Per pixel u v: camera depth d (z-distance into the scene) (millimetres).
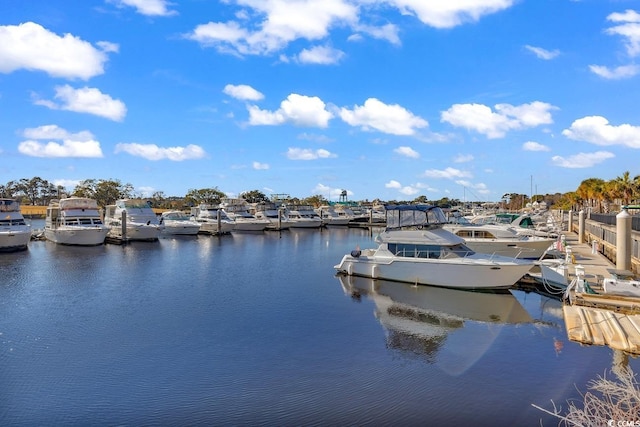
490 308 19219
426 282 23062
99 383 11414
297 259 36562
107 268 30891
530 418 9398
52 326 16562
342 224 81375
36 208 101938
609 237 29312
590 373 11516
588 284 18625
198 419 9508
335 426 9164
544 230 37156
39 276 27344
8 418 9633
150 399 10484
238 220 67062
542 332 15734
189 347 14219
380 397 10500
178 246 46219
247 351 13836
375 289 22922
